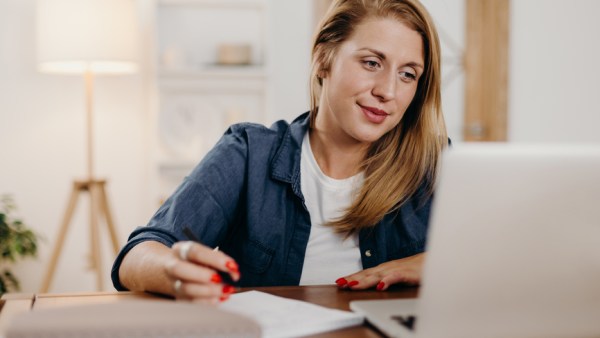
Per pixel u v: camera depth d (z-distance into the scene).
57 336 0.73
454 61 3.94
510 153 0.72
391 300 1.02
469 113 3.96
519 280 0.75
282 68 3.86
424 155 1.38
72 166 3.66
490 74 3.95
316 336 0.88
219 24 3.75
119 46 3.12
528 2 3.97
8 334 0.73
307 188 1.39
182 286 0.93
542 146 0.74
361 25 1.28
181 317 0.76
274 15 3.84
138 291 1.12
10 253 3.19
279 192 1.38
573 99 4.07
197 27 3.73
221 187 1.34
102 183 3.29
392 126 1.31
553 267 0.75
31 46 3.59
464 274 0.74
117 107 3.69
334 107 1.31
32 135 3.62
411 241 1.40
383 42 1.26
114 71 3.41
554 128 4.05
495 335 0.77
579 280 0.76
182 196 1.30
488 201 0.73
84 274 3.71
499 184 0.73
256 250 1.36
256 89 3.78
